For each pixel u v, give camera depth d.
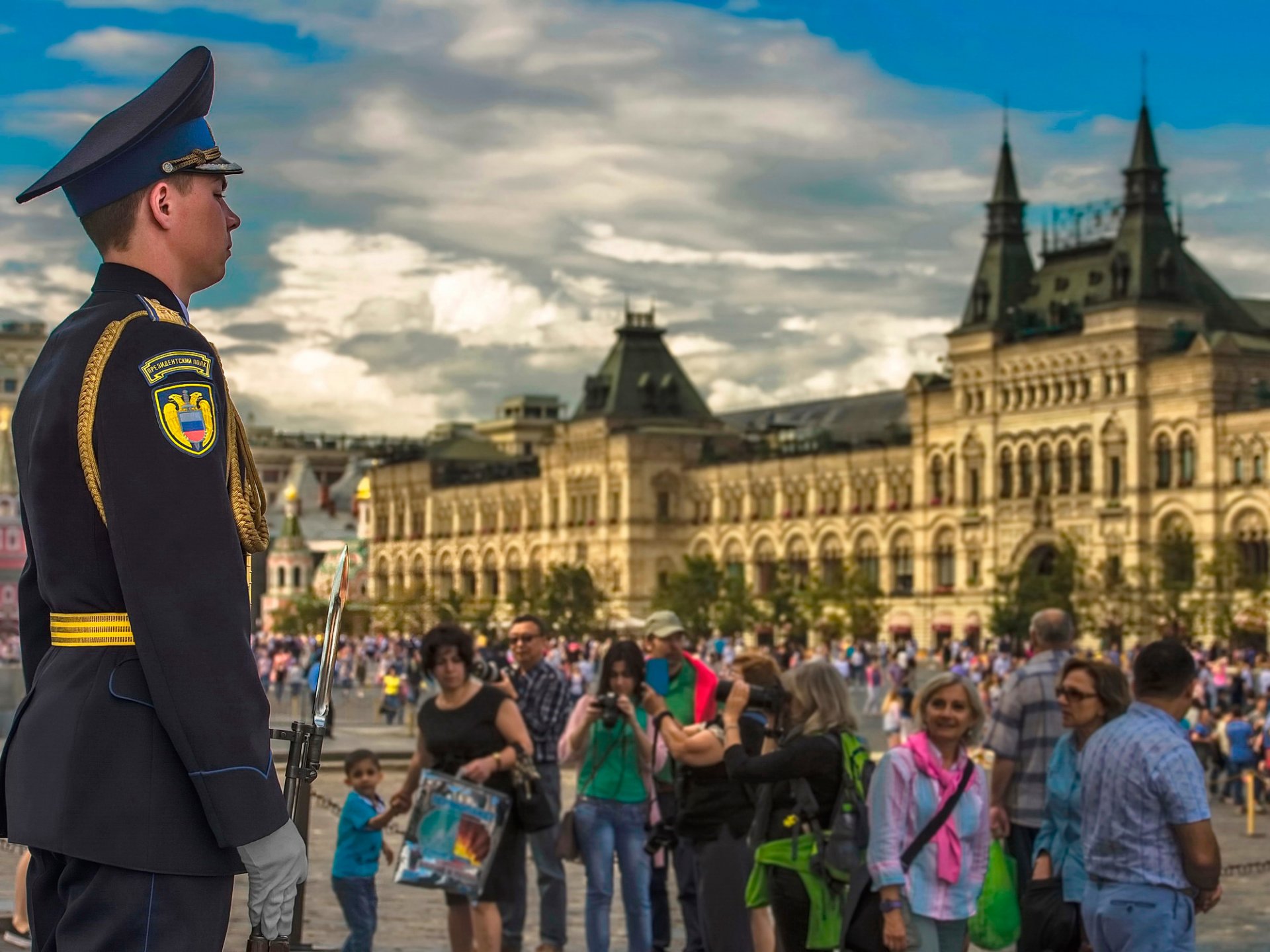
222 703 6.51
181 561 6.52
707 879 18.05
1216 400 140.88
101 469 6.57
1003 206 162.38
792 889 15.45
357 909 19.41
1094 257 156.75
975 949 21.91
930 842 15.09
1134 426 145.75
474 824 18.38
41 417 6.74
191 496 6.58
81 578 6.71
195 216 7.12
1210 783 52.84
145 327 6.79
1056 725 18.55
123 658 6.67
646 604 193.25
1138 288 147.88
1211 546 140.38
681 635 20.67
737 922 17.97
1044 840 16.33
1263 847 38.53
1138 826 13.01
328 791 45.72
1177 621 124.31
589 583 169.75
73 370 6.71
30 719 6.75
